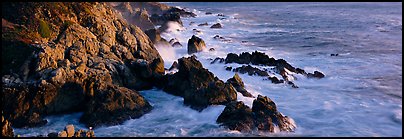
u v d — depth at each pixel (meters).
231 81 38.19
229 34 78.69
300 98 37.38
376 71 46.78
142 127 31.47
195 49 57.47
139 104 34.06
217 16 117.25
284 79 42.53
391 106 34.94
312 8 149.12
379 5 157.38
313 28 88.00
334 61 52.22
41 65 34.19
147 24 77.62
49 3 43.06
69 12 43.38
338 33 78.31
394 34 75.25
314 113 33.59
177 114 33.78
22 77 33.66
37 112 32.78
